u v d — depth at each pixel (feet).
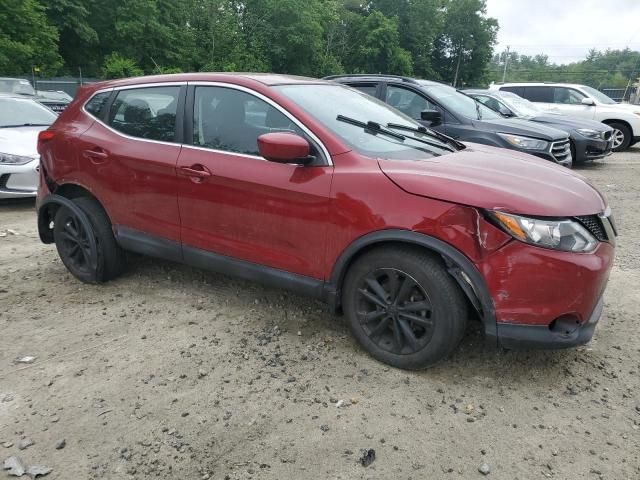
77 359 10.71
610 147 36.06
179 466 7.90
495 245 8.94
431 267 9.50
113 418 8.93
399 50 182.60
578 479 7.74
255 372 10.26
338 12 185.16
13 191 22.52
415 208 9.41
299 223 10.65
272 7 152.46
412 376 10.12
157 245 12.91
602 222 9.79
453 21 220.84
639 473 7.88
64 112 14.74
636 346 11.51
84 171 13.73
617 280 15.33
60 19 110.01
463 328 9.66
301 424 8.79
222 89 12.02
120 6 118.83
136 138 13.04
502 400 9.50
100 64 120.67
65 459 8.02
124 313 12.72
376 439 8.46
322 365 10.49
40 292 13.96
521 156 12.56
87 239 13.89
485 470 7.83
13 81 46.78
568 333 9.21
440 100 25.20
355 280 10.44
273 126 11.19
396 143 11.58
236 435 8.54
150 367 10.42
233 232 11.62
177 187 12.20
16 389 9.71
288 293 13.76
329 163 10.41
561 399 9.58
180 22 135.85
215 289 14.03
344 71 177.06
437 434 8.60
